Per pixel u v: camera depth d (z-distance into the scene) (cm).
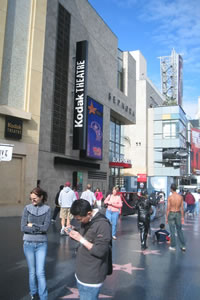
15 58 1516
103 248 292
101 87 2734
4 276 561
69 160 2077
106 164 2789
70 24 2242
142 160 4522
